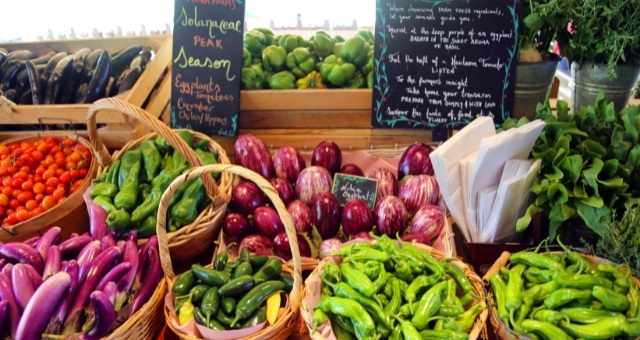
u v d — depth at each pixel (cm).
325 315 124
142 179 179
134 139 203
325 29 410
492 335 144
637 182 146
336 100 198
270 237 166
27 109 203
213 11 199
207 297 130
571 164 143
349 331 125
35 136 213
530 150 151
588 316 119
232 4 197
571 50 176
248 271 138
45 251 140
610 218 138
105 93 216
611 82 176
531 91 185
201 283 138
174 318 130
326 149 188
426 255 138
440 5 183
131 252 138
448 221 167
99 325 118
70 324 121
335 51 217
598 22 163
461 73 186
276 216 166
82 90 218
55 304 117
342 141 208
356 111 202
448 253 153
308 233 168
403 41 187
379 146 209
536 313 123
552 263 132
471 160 151
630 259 134
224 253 146
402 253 136
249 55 209
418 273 134
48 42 258
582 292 123
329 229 169
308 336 142
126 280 132
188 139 188
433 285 130
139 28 414
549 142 158
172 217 162
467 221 158
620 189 142
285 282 139
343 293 126
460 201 156
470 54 184
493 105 187
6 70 229
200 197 164
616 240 132
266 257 146
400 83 191
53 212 174
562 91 303
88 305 124
